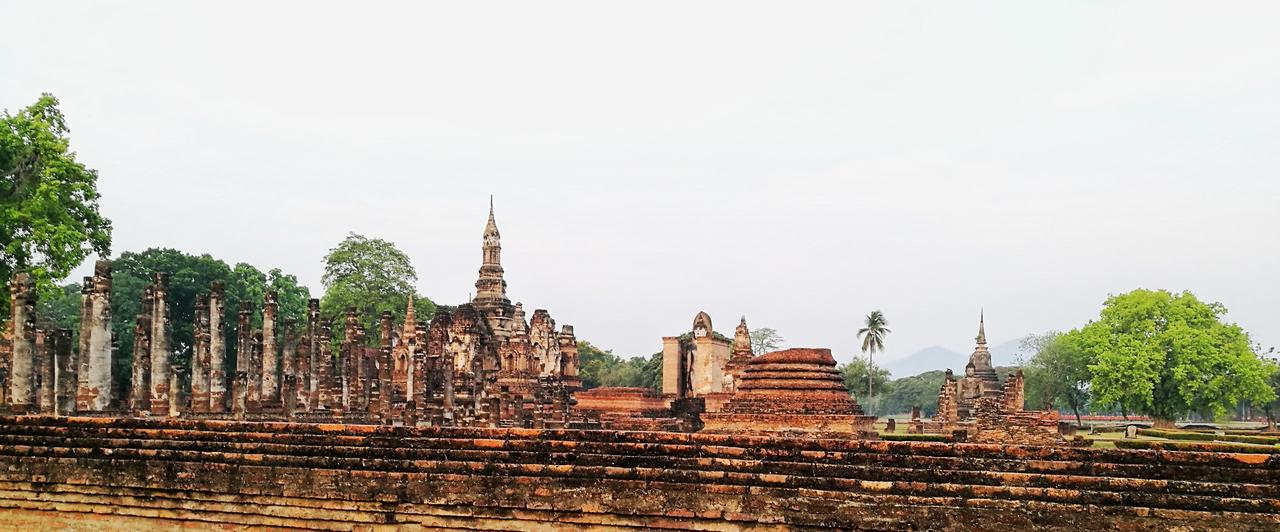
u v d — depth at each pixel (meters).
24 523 15.84
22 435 16.11
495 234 67.12
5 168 35.53
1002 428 41.75
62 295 37.16
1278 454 12.00
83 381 28.72
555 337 59.47
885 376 134.38
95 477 15.63
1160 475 12.23
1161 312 74.69
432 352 53.34
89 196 38.06
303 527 14.76
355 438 14.88
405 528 14.38
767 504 13.23
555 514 13.90
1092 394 80.81
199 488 15.21
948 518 12.59
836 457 13.30
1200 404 74.56
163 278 28.91
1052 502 12.31
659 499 13.55
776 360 33.47
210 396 30.39
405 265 78.88
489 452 14.34
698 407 50.44
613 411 47.69
